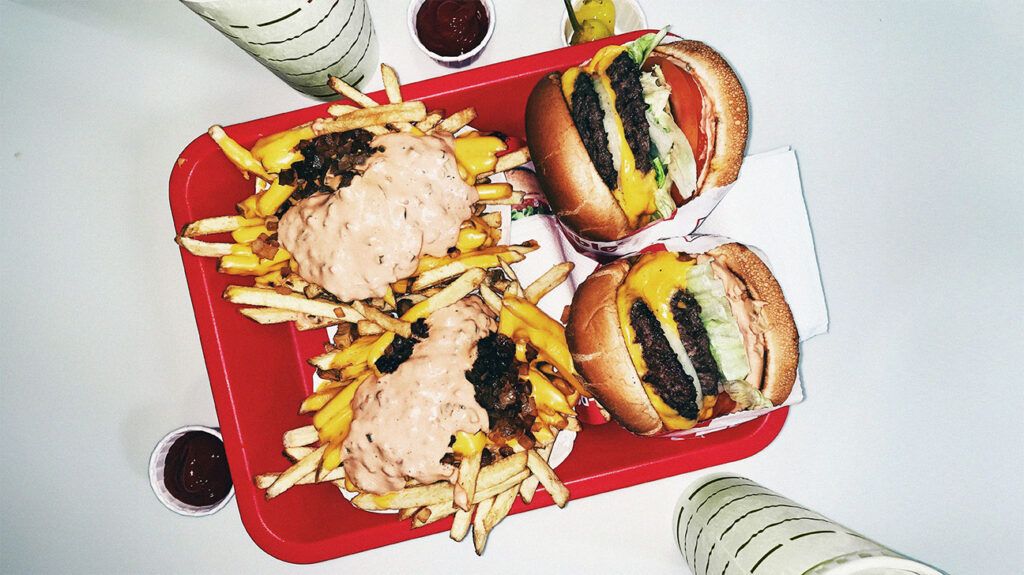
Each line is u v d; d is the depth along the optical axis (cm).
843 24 69
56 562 66
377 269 57
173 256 68
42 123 68
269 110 68
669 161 58
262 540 58
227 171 62
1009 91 68
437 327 58
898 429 67
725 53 68
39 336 67
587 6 66
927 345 67
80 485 66
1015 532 66
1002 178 68
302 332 67
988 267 68
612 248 62
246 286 61
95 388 67
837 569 47
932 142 69
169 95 68
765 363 59
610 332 56
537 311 59
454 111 63
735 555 53
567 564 65
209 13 50
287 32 53
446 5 65
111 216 68
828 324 64
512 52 68
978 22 69
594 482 59
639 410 56
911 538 66
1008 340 67
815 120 68
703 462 59
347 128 59
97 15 68
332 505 62
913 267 68
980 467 66
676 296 56
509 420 57
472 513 59
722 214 63
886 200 68
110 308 67
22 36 68
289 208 59
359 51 61
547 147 57
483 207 62
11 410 67
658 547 65
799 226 63
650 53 59
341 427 59
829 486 66
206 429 63
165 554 66
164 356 67
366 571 65
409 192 57
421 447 55
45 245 68
